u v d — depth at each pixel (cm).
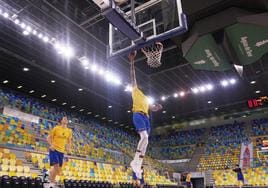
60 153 670
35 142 1596
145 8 588
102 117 2705
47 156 1371
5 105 1752
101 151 2062
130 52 556
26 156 1270
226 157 2553
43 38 1328
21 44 1416
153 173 2134
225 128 2864
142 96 456
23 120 1734
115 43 579
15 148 1251
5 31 1312
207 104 2509
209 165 2550
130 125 3033
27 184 893
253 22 654
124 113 2598
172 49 1506
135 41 536
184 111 2717
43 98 2136
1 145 1284
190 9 693
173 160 2877
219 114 2894
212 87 2080
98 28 1355
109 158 2005
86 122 2531
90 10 1202
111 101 2261
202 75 1884
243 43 716
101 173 1620
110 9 437
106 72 1738
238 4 670
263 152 2380
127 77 1848
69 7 1179
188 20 729
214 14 698
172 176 2398
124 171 1858
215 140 2805
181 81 1977
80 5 1176
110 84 1942
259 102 2414
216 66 824
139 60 1558
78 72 1744
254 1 647
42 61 1588
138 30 518
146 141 419
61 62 1609
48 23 1264
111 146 2383
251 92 2239
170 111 2695
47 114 2075
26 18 1207
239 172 1552
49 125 1948
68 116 2323
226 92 2217
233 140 2698
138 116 432
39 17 1219
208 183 2339
